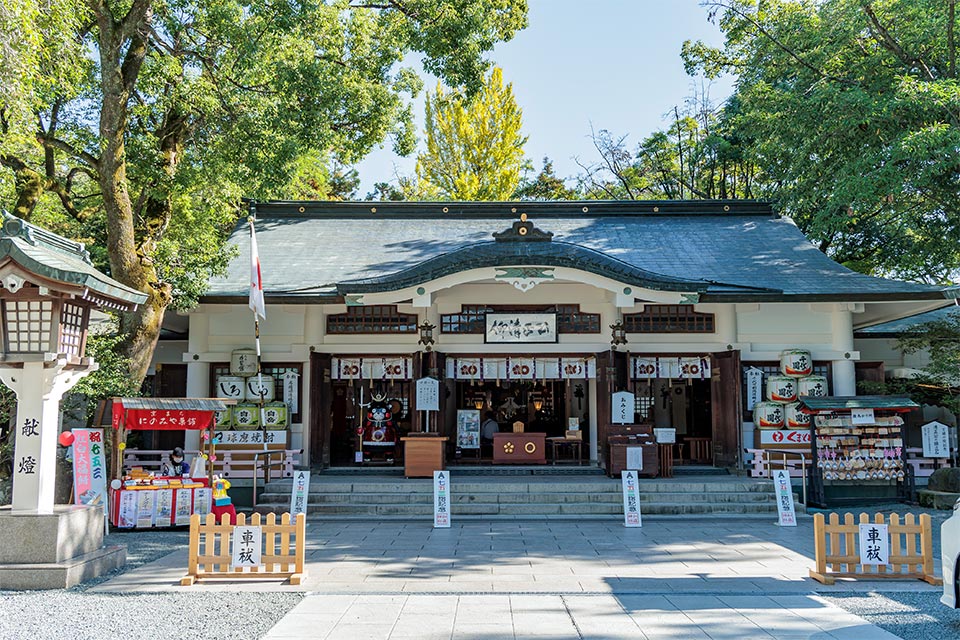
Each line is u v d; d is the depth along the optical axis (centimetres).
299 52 1431
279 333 1680
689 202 2088
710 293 1552
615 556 1007
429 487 1459
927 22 1661
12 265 799
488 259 1485
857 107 1594
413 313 1697
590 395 1786
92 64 1379
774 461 1536
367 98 1559
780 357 1662
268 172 1391
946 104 1509
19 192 1375
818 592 791
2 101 991
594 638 631
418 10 1505
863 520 841
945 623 676
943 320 1662
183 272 1480
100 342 1244
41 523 820
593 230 1997
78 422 1617
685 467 1677
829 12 1767
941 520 1302
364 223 2052
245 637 636
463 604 745
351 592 795
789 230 1964
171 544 1088
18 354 826
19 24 938
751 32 2092
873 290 1570
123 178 1333
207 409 1223
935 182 1780
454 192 3198
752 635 641
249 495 1521
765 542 1113
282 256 1828
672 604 745
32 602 745
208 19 1348
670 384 2052
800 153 1780
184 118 1479
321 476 1602
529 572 902
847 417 1527
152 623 674
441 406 1645
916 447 1788
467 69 1523
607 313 1697
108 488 1209
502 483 1469
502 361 1705
